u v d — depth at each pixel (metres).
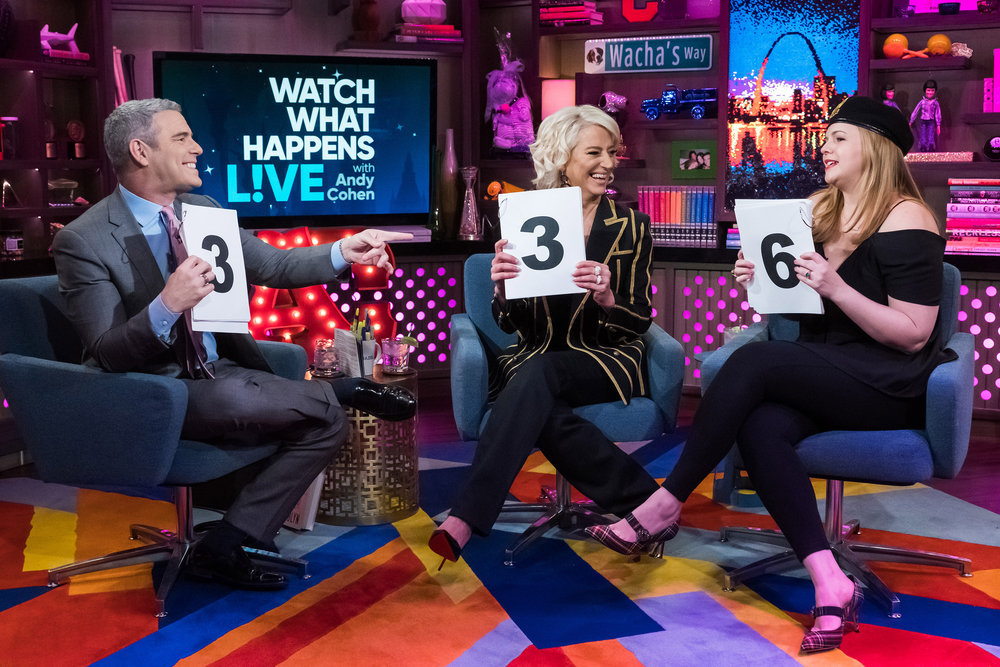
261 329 4.21
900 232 2.42
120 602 2.43
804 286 2.39
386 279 4.47
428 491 3.29
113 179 4.12
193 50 4.44
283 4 4.49
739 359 2.42
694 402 4.46
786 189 4.27
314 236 4.68
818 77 4.16
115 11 4.29
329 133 4.53
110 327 2.43
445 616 2.35
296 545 2.80
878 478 2.35
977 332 3.94
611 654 2.17
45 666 2.10
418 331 4.63
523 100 4.73
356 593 2.48
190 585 2.54
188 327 2.49
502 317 2.84
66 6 4.10
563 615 2.36
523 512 3.01
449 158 4.72
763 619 2.34
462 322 2.99
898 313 2.37
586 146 2.78
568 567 2.65
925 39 4.24
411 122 4.66
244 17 4.55
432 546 2.48
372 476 2.94
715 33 4.52
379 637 2.24
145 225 2.57
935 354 2.42
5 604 2.41
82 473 2.37
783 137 4.24
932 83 4.13
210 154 4.35
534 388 2.54
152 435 2.28
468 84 4.75
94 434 2.32
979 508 3.12
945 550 2.76
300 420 2.51
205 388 2.41
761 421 2.36
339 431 2.58
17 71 3.80
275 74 4.40
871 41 4.12
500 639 2.23
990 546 2.80
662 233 4.52
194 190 4.34
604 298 2.65
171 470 2.37
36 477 3.45
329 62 4.48
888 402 2.38
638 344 2.81
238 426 2.42
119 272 2.48
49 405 2.34
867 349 2.46
